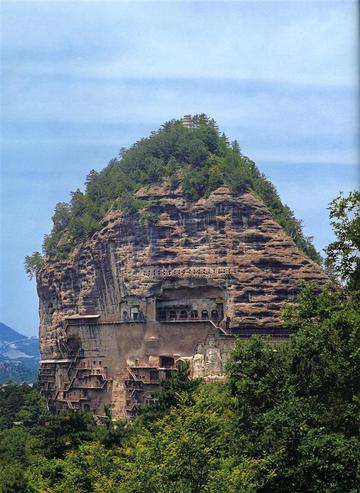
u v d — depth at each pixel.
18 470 125.31
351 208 122.06
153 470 100.44
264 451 103.25
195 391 144.62
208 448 103.12
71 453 121.62
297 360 117.44
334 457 99.50
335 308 119.81
